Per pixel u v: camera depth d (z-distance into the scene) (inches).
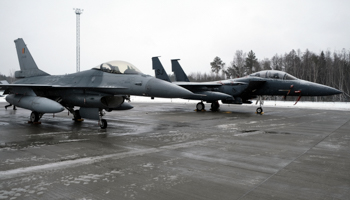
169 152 230.1
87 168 178.5
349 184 150.1
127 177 159.8
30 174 164.2
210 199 127.2
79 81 415.5
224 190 139.3
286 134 337.1
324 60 2420.0
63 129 377.1
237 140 292.7
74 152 227.8
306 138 307.7
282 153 228.5
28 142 274.4
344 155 221.6
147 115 616.7
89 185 145.4
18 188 139.9
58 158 205.6
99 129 379.6
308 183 151.1
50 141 281.0
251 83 664.4
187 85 738.8
